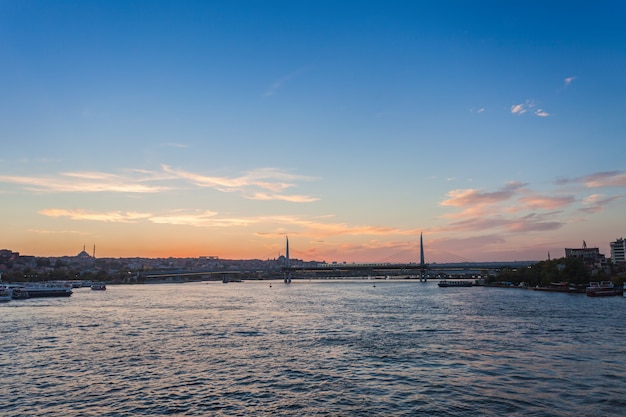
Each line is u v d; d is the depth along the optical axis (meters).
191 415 45.00
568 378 56.22
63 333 98.56
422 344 80.44
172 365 65.69
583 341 81.31
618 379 55.59
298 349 77.38
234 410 46.28
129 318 129.75
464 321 112.50
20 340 88.94
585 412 44.44
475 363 64.81
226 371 61.97
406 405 47.00
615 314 123.88
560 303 163.50
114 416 44.94
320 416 44.25
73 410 46.72
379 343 82.00
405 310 144.62
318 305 170.75
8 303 195.12
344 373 60.28
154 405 48.00
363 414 44.62
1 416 45.19
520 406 46.28
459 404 47.09
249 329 103.38
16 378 59.00
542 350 73.56
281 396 50.66
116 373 61.22
